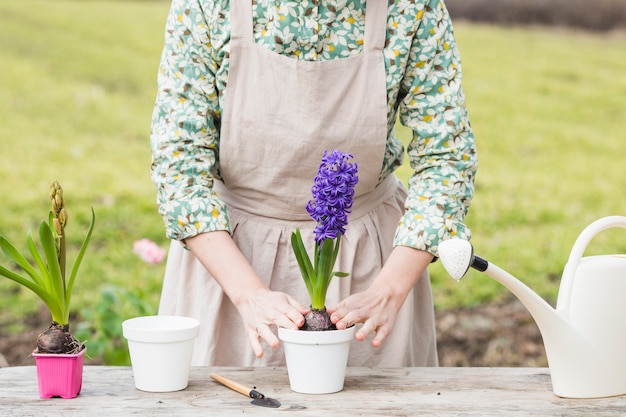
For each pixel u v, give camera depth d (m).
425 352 2.10
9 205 5.76
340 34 1.82
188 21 1.81
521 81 8.27
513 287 1.51
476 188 6.16
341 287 1.93
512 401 1.52
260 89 1.81
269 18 1.80
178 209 1.76
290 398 1.54
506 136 7.11
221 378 1.62
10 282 4.83
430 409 1.47
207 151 1.84
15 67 7.83
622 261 1.56
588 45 9.23
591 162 6.67
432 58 1.84
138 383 1.58
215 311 1.95
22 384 1.62
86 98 7.48
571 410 1.47
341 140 1.83
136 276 4.93
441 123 1.83
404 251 1.76
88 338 3.40
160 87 1.85
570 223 5.71
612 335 1.54
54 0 9.78
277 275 1.94
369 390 1.58
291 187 1.88
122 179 6.23
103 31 9.03
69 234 5.35
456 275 1.45
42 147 6.57
